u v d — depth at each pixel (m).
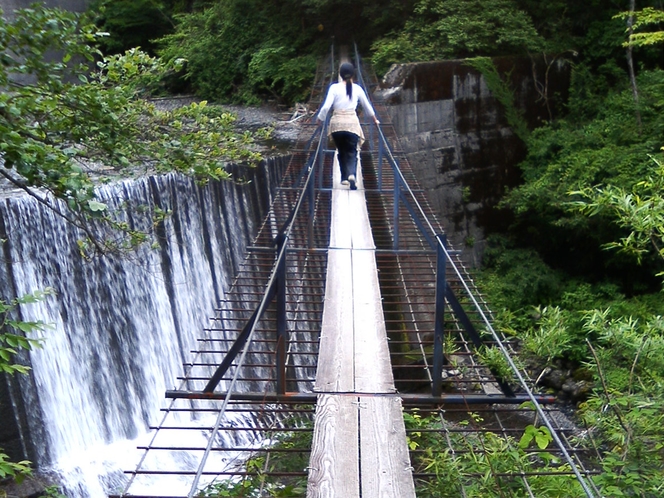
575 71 21.53
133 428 11.93
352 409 4.43
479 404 5.05
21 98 5.92
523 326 17.52
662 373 5.04
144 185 12.61
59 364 10.96
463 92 19.67
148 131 6.98
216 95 26.20
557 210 19.02
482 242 20.33
